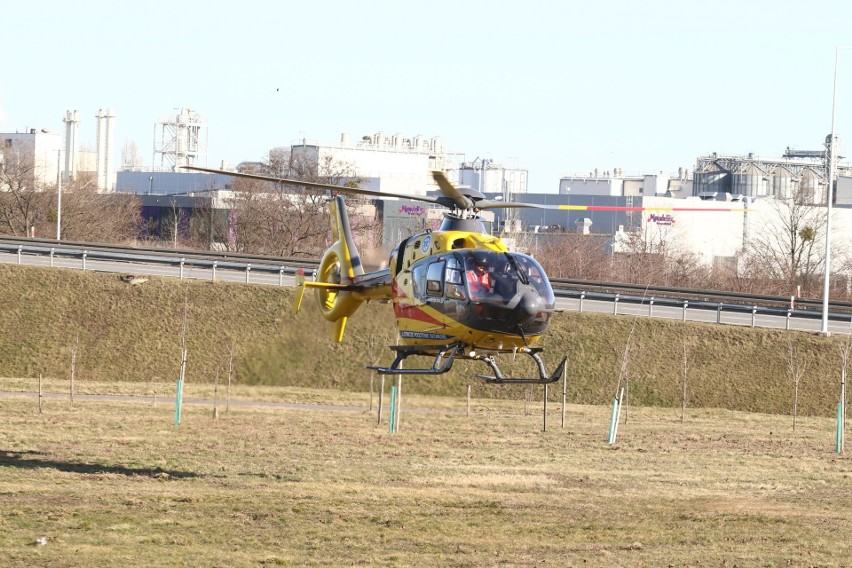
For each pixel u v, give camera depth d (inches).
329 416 4547.2
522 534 2645.2
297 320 5511.8
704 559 2394.2
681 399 5137.8
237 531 2605.8
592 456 3892.7
